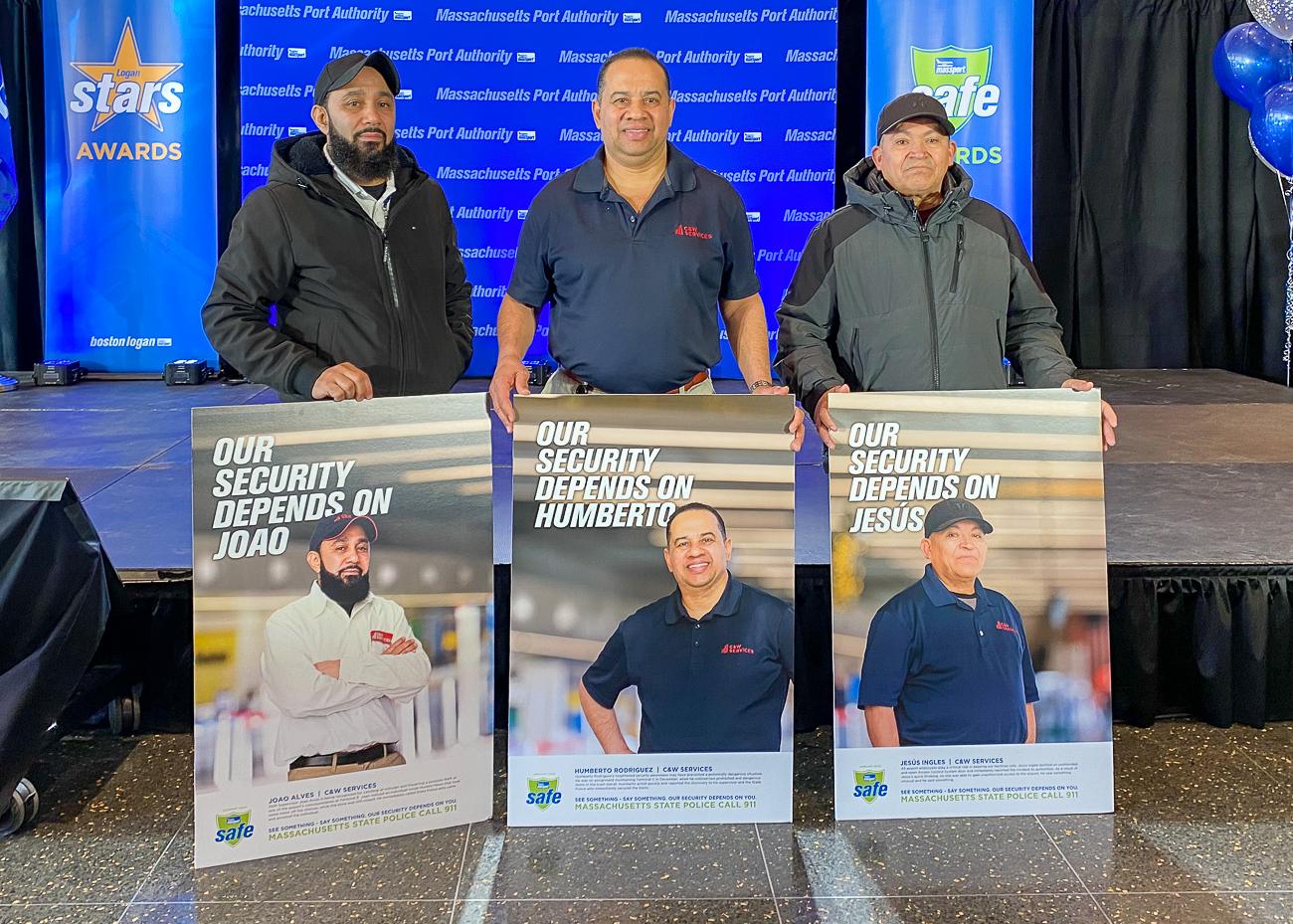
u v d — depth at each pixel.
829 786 2.27
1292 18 5.37
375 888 1.90
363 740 2.03
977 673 2.11
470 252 6.86
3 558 2.08
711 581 2.06
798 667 2.53
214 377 6.94
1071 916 1.81
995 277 2.49
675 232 2.42
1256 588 2.55
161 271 6.96
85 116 6.87
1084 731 2.13
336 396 2.08
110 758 2.39
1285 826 2.11
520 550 2.04
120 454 4.37
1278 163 5.74
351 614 2.02
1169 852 2.01
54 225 6.95
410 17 6.63
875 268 2.49
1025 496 2.11
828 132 6.71
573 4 6.66
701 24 6.66
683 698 2.08
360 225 2.44
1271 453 4.20
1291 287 6.96
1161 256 7.30
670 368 2.47
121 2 6.81
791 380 2.46
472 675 2.09
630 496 2.05
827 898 1.87
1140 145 7.21
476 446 2.06
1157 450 4.28
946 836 2.06
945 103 6.61
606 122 2.36
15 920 1.81
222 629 1.95
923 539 2.10
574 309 2.48
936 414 2.09
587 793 2.08
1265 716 2.57
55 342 7.02
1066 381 2.20
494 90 6.72
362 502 2.01
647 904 1.85
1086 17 7.11
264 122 6.61
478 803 2.11
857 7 7.12
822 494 3.53
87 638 2.12
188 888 1.90
